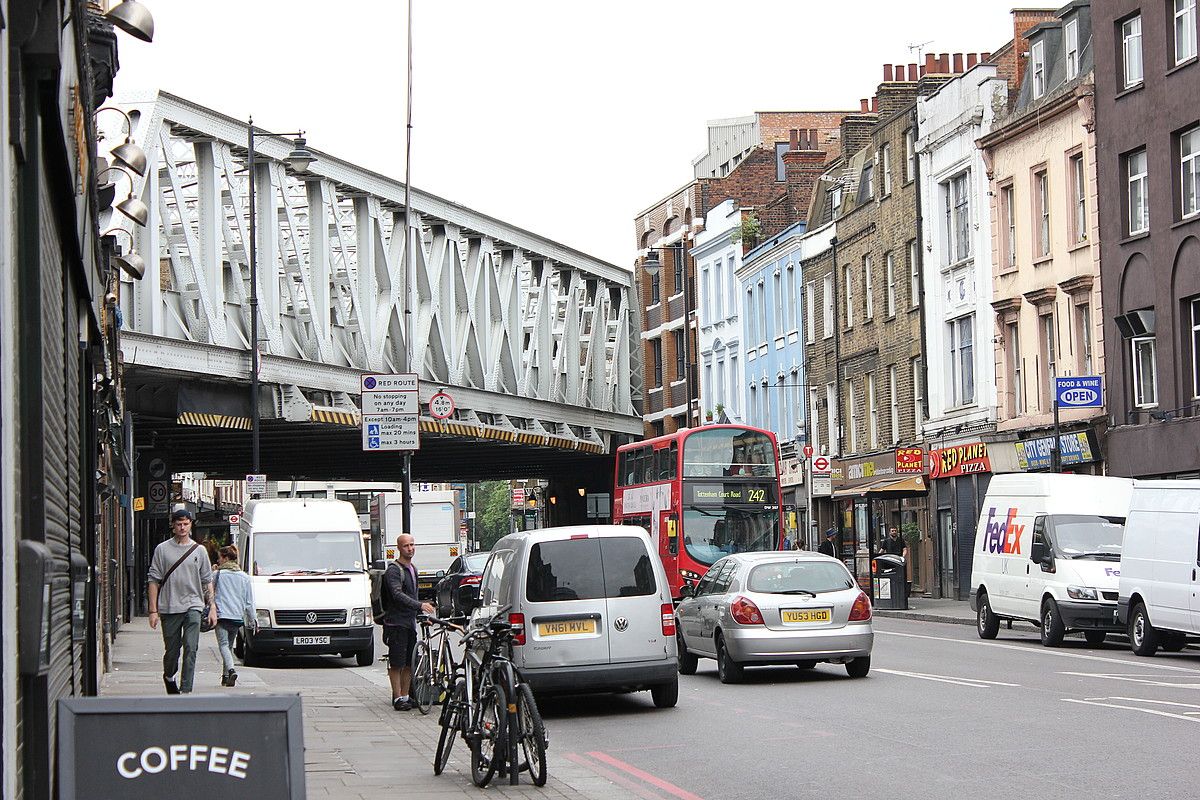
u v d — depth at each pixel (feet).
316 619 88.79
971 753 44.16
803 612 68.85
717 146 280.72
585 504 242.17
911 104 159.02
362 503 328.08
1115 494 91.97
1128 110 116.47
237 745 20.04
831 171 188.96
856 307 174.50
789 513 156.97
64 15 25.90
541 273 190.29
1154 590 78.84
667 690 60.34
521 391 175.01
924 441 155.02
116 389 82.38
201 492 319.68
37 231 21.81
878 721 52.90
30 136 21.65
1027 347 133.69
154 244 113.50
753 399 210.79
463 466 218.79
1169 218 111.24
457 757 46.47
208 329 120.88
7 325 18.19
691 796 38.68
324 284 138.92
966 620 115.96
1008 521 95.81
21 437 21.22
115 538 114.21
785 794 38.37
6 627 17.49
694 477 123.75
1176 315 110.52
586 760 46.55
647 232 254.68
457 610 65.26
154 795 19.75
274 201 132.67
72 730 19.70
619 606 58.65
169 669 62.18
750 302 211.82
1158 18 112.47
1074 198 126.21
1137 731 47.85
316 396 147.64
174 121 117.29
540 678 57.62
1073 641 95.35
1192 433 106.83
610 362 210.38
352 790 39.50
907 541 157.58
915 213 157.07
